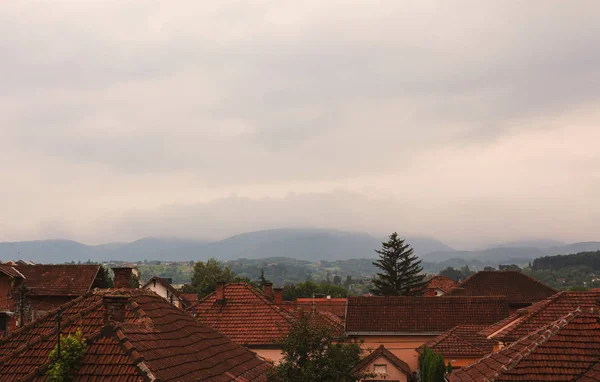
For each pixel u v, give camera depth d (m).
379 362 40.81
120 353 13.55
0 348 15.94
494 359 17.39
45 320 16.92
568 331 15.91
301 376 21.73
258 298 35.84
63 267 43.97
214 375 16.02
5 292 40.94
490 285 62.97
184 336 17.27
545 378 15.09
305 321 23.17
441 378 35.09
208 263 121.06
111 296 15.52
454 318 48.00
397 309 49.25
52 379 12.95
